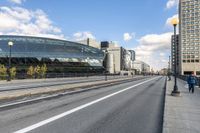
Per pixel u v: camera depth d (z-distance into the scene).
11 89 24.42
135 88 32.25
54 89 23.09
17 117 10.21
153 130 8.48
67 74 72.31
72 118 10.32
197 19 123.06
